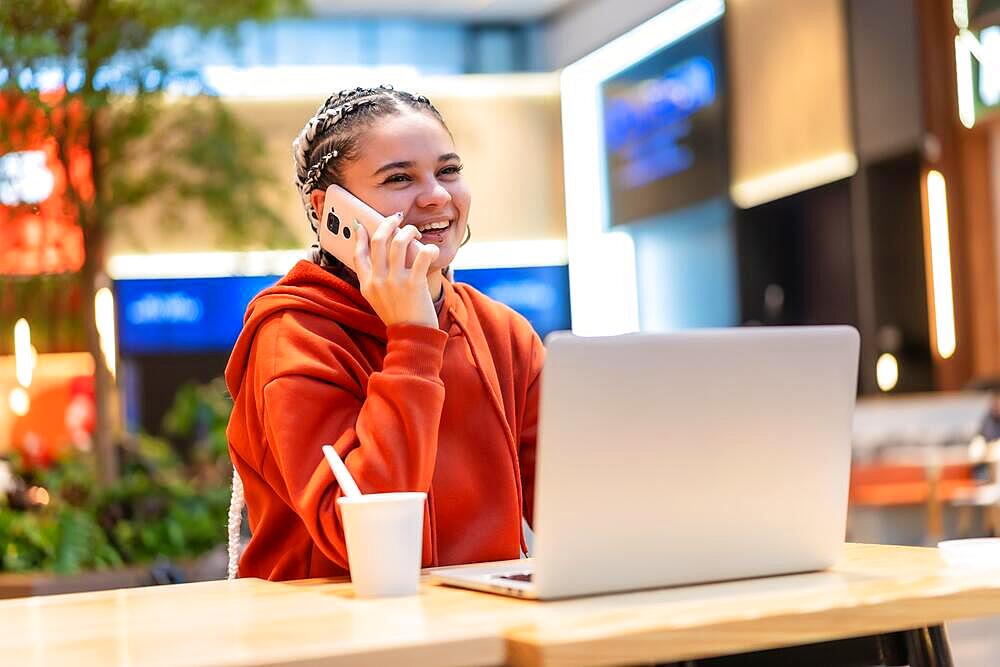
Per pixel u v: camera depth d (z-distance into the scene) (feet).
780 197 32.71
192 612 4.15
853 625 3.59
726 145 34.24
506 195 42.83
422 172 5.73
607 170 40.75
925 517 23.35
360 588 4.34
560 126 42.91
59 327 19.10
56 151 17.76
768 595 3.89
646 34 37.55
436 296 5.81
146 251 19.12
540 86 42.91
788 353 4.30
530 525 6.15
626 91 39.24
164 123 18.94
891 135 29.22
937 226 30.14
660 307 38.81
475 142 40.81
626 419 4.03
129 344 39.40
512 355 6.11
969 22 26.68
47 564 14.85
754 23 33.04
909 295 30.45
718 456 4.21
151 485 16.76
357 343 5.54
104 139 17.97
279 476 5.33
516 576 4.45
